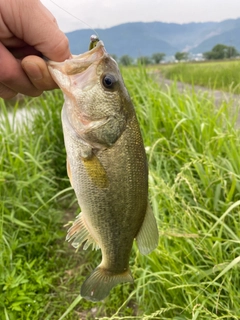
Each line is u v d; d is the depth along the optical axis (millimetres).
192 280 338
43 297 411
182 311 314
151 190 402
